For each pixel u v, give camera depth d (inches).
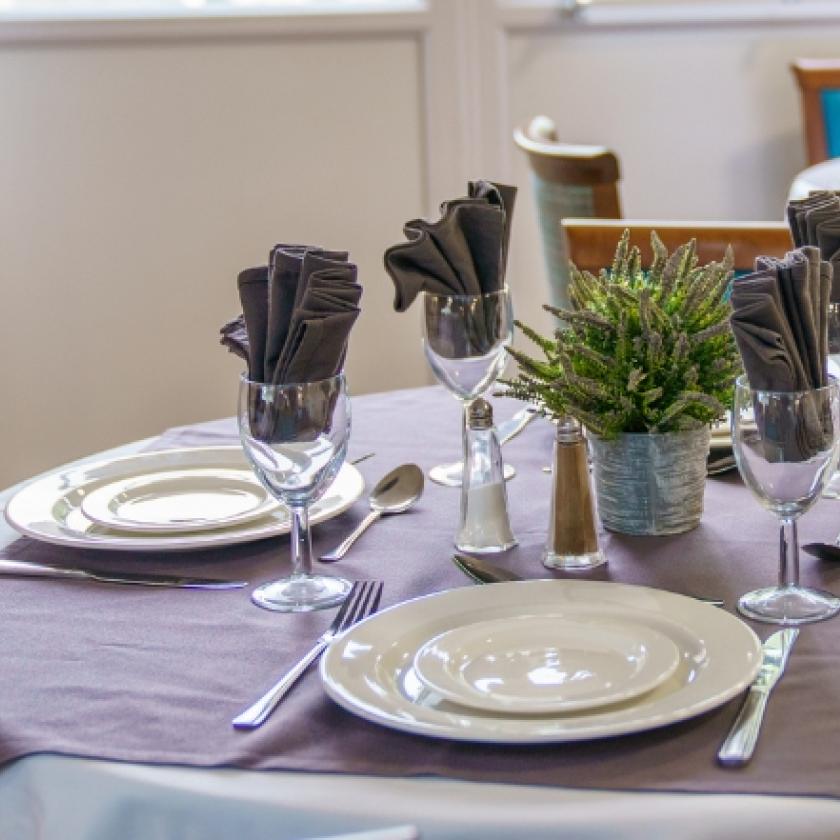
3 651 34.9
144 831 28.0
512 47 127.3
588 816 25.9
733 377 41.6
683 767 27.2
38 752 29.2
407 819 26.3
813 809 25.7
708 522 44.1
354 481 48.1
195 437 57.9
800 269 34.4
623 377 41.8
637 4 128.3
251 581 40.1
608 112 130.7
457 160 125.9
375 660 31.9
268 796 27.1
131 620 37.1
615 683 30.3
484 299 49.4
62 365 121.3
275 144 121.6
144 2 117.3
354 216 124.6
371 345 127.5
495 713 29.0
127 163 118.9
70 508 46.9
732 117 132.9
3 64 115.0
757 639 31.5
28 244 118.6
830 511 44.6
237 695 31.8
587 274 46.2
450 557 41.9
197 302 122.6
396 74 123.2
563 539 40.6
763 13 130.5
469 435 42.7
